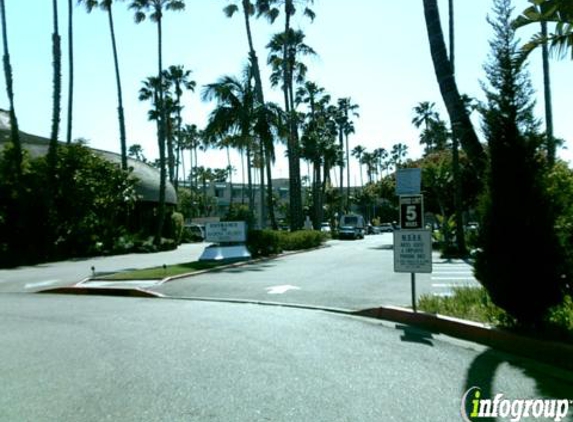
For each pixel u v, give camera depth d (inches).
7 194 1156.5
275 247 1055.6
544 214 296.5
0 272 881.5
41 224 1163.9
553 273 292.0
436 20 410.9
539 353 269.7
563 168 335.6
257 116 1137.4
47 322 393.7
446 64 405.7
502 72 310.3
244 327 361.4
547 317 303.3
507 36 311.1
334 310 430.3
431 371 249.6
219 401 209.5
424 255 375.2
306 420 188.2
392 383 231.3
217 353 287.4
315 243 1392.7
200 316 409.1
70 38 1391.5
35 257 1136.2
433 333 337.4
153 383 234.8
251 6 1330.0
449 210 1343.5
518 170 302.0
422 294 468.1
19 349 303.9
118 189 1358.3
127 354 288.7
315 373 247.3
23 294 588.4
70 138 1386.6
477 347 297.4
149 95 2142.0
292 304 464.4
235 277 666.2
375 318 394.3
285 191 4313.5
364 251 1218.0
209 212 3673.7
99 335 341.7
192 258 1120.8
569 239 304.5
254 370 253.0
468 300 394.0
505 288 298.4
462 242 1009.5
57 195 1239.5
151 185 1743.4
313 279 628.4
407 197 383.9
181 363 267.7
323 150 2310.5
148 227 1733.5
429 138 2645.2
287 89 1401.3
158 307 464.1
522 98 309.4
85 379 242.7
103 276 701.9
